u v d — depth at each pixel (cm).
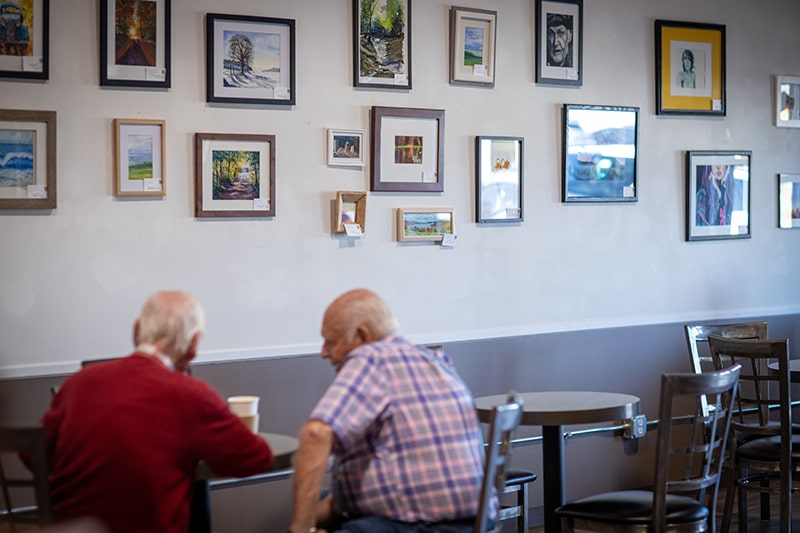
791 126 602
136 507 256
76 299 405
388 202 472
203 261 429
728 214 580
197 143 424
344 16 459
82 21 403
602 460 535
